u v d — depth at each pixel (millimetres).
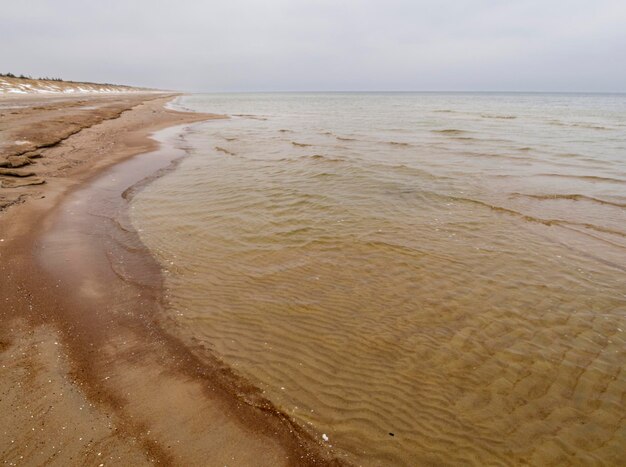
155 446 3457
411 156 17688
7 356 4523
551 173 14477
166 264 7156
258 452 3469
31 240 7867
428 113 50656
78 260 7141
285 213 9969
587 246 8094
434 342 4969
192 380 4312
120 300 5902
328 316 5555
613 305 5828
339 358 4703
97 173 13812
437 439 3631
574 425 3760
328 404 4027
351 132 27750
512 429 3727
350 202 10875
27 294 5887
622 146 20781
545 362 4590
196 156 17734
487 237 8523
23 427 3580
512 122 36312
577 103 93688
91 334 5055
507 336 5078
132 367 4477
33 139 17719
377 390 4211
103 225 9078
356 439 3631
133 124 29344
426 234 8672
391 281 6555
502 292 6180
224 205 10602
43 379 4188
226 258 7430
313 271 6914
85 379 4242
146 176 13797
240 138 24266
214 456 3400
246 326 5316
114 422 3688
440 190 12133
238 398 4086
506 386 4246
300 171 14492
